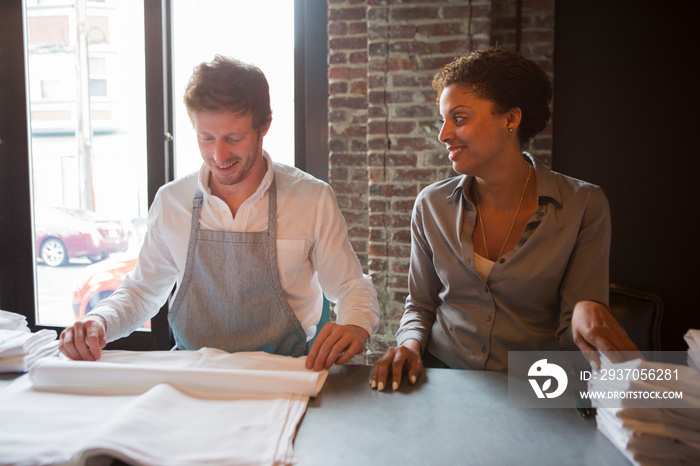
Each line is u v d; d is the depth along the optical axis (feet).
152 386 3.22
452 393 3.29
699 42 7.79
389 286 8.45
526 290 4.17
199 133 3.98
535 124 4.18
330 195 4.61
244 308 4.40
